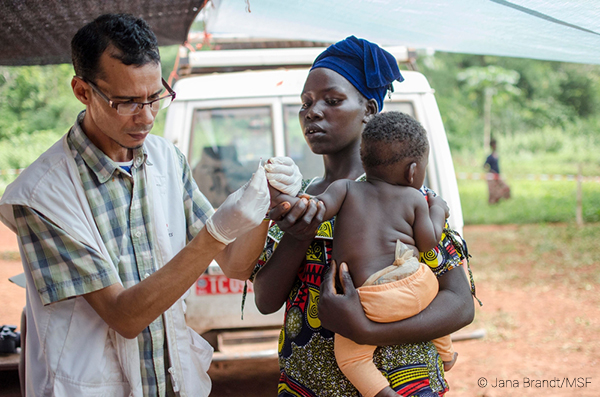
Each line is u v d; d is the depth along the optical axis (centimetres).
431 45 335
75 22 295
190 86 415
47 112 1783
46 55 345
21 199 173
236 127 420
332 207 171
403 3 235
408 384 167
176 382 194
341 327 161
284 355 185
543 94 2202
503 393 450
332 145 185
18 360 332
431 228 172
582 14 215
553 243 1044
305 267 184
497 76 2038
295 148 427
